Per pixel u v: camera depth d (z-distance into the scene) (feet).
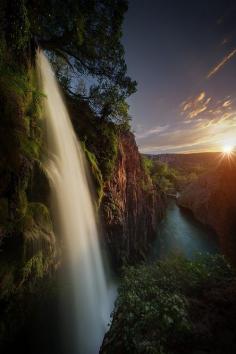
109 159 45.91
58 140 30.73
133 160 73.92
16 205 16.69
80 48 37.88
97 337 29.17
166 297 17.04
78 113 42.50
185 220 114.32
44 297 23.45
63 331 26.21
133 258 56.54
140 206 71.92
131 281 21.33
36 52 29.14
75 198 30.07
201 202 116.16
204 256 25.93
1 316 17.89
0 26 19.11
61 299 26.55
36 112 23.53
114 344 15.40
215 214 88.84
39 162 21.08
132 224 61.21
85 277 32.12
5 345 19.48
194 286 20.36
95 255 36.14
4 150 16.46
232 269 23.35
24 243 16.78
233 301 17.48
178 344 13.85
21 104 19.52
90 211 35.04
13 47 21.42
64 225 26.09
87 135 41.60
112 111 45.75
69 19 32.19
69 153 32.50
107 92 43.14
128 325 15.34
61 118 34.30
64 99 39.14
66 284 27.30
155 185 122.01
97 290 35.24
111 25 36.47
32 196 20.29
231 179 71.15
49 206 22.49
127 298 17.98
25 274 17.84
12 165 16.70
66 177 28.71
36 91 24.22
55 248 22.75
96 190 37.86
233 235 51.42
